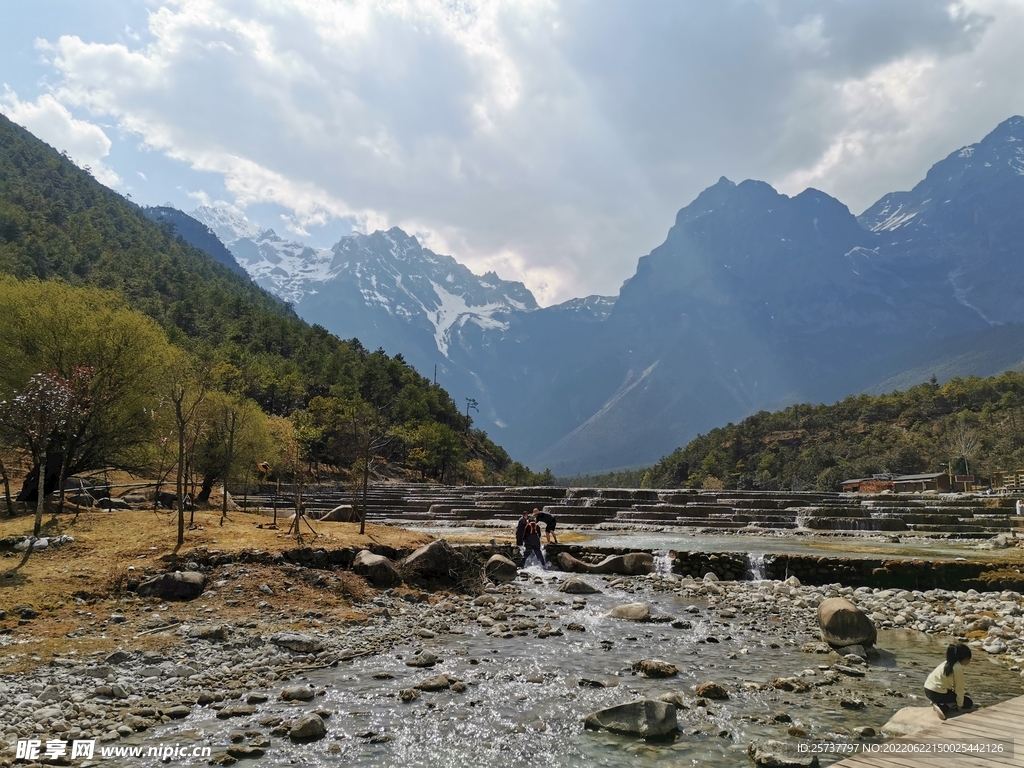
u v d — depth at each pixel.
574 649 14.52
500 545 28.19
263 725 9.84
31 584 15.46
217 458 39.16
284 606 16.25
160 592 16.02
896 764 7.73
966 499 52.00
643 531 44.19
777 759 8.76
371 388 156.62
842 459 173.25
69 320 28.27
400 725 10.02
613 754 9.22
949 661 10.52
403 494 63.56
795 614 18.94
